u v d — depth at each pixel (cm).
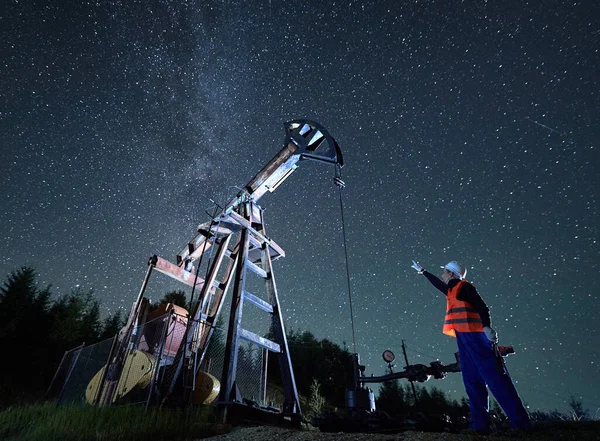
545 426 343
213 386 733
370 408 490
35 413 675
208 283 834
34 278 2781
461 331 358
